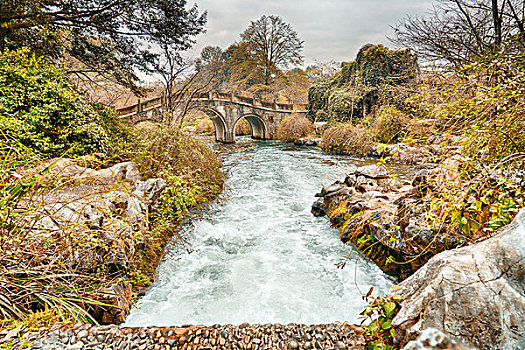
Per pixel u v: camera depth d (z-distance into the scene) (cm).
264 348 206
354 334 215
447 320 146
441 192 251
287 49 3000
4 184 192
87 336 204
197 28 1021
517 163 223
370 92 1775
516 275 140
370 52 1820
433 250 320
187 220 577
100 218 288
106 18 854
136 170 569
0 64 539
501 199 211
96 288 240
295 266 427
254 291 369
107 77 1104
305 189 844
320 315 322
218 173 886
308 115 2477
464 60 411
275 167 1177
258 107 2312
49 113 560
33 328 194
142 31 948
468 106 256
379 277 386
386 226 388
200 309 334
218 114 2077
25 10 666
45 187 229
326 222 582
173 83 1303
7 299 182
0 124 438
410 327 162
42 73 612
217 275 407
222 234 541
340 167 1155
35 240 207
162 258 438
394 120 1293
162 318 316
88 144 615
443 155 260
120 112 1379
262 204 707
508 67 253
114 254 289
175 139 701
